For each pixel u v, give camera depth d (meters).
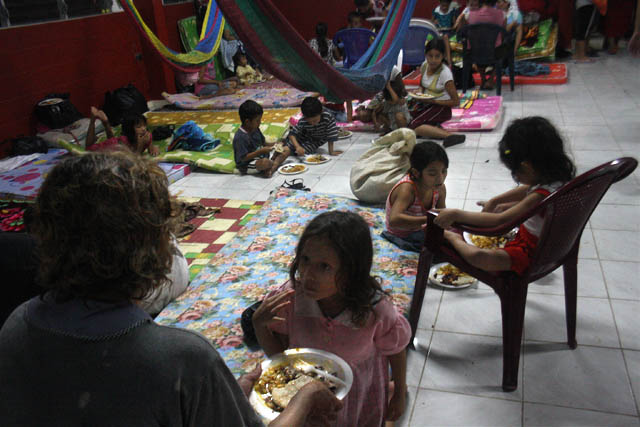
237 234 3.72
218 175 5.21
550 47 8.88
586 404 2.22
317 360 1.56
